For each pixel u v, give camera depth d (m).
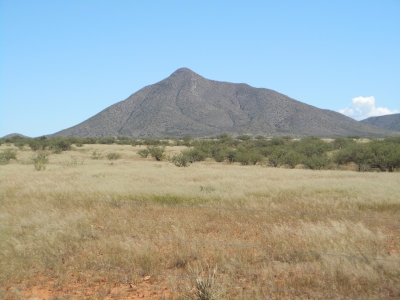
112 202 12.84
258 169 31.28
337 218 10.76
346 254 7.20
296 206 12.48
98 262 7.59
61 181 19.78
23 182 19.33
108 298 6.20
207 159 51.41
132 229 9.69
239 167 35.22
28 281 6.91
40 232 9.11
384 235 8.66
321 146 49.59
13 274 7.12
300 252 7.52
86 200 13.09
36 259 7.73
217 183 18.86
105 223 10.41
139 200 14.01
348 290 6.09
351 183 18.42
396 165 33.09
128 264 7.46
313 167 36.59
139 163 38.91
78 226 10.02
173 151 65.62
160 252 7.96
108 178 21.67
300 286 6.25
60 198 13.80
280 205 12.56
